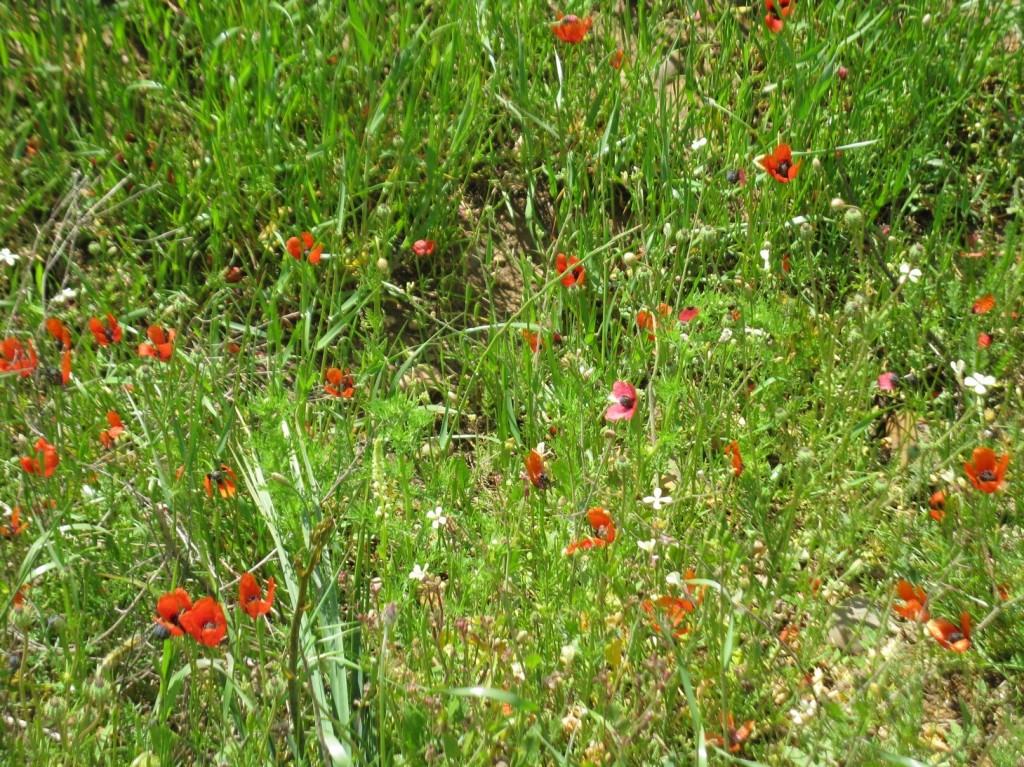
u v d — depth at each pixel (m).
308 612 0.87
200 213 1.27
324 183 1.26
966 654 0.88
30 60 1.36
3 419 1.02
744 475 0.95
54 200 1.28
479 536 0.96
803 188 1.31
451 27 1.36
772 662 0.88
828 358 1.06
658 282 1.14
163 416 0.96
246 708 0.85
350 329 1.20
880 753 0.74
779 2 1.35
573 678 0.83
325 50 1.37
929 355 1.18
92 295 1.12
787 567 0.92
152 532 0.93
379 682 0.72
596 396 1.06
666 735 0.83
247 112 1.28
